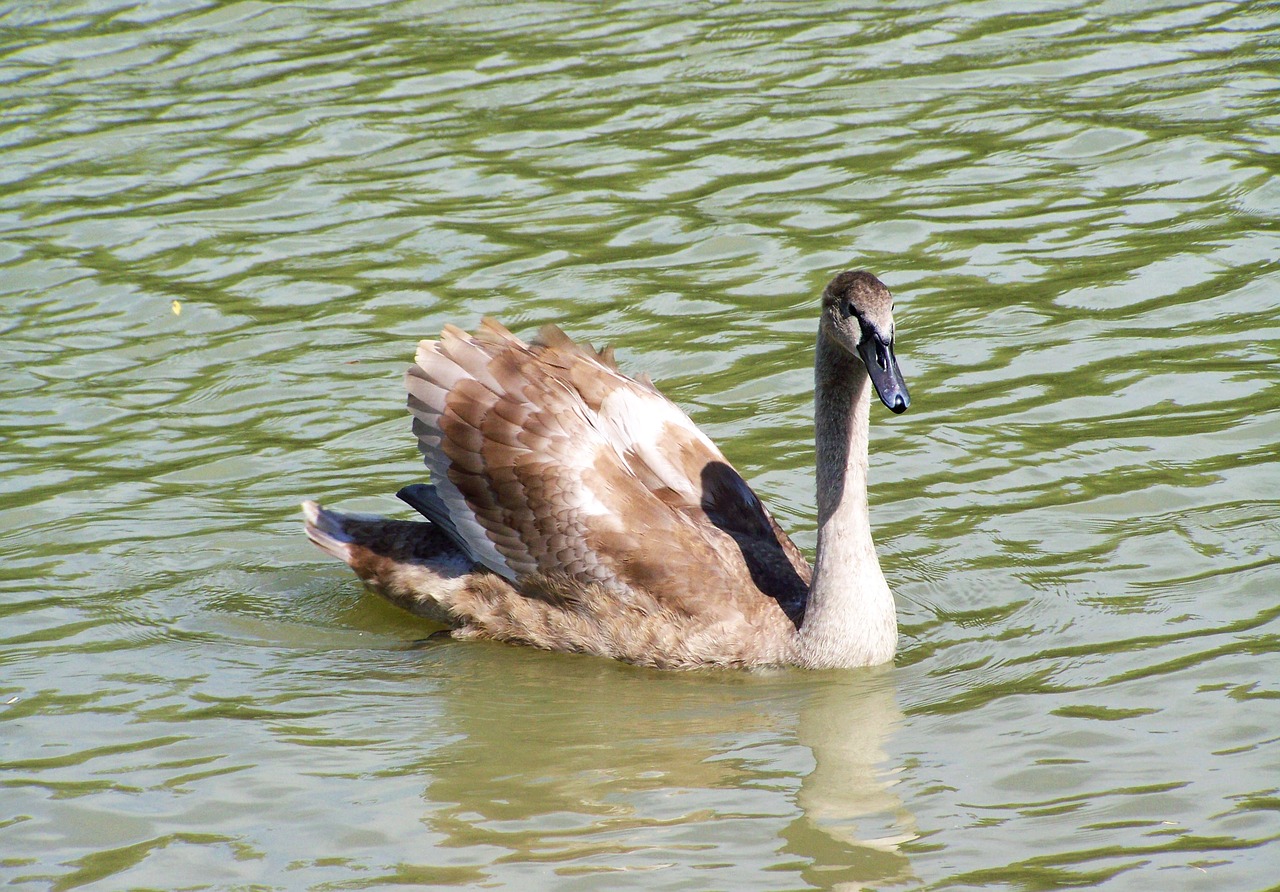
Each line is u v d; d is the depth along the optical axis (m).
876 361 11.01
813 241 18.91
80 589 12.88
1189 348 16.11
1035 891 8.66
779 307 17.47
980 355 16.34
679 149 21.44
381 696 11.47
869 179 20.34
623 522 12.34
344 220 19.86
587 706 11.31
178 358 16.80
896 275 18.08
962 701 10.99
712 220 19.50
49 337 17.25
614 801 9.84
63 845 9.46
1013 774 9.93
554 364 13.09
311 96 23.52
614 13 26.25
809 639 11.81
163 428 15.45
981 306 17.30
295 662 12.03
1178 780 9.70
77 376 16.44
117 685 11.49
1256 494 13.48
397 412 15.74
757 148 21.34
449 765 10.35
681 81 23.50
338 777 10.20
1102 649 11.46
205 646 12.18
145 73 24.62
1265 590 12.05
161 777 10.21
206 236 19.52
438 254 18.94
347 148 21.86
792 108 22.47
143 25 26.39
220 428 15.48
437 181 20.84
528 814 9.70
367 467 14.77
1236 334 16.30
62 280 18.48
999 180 20.17
